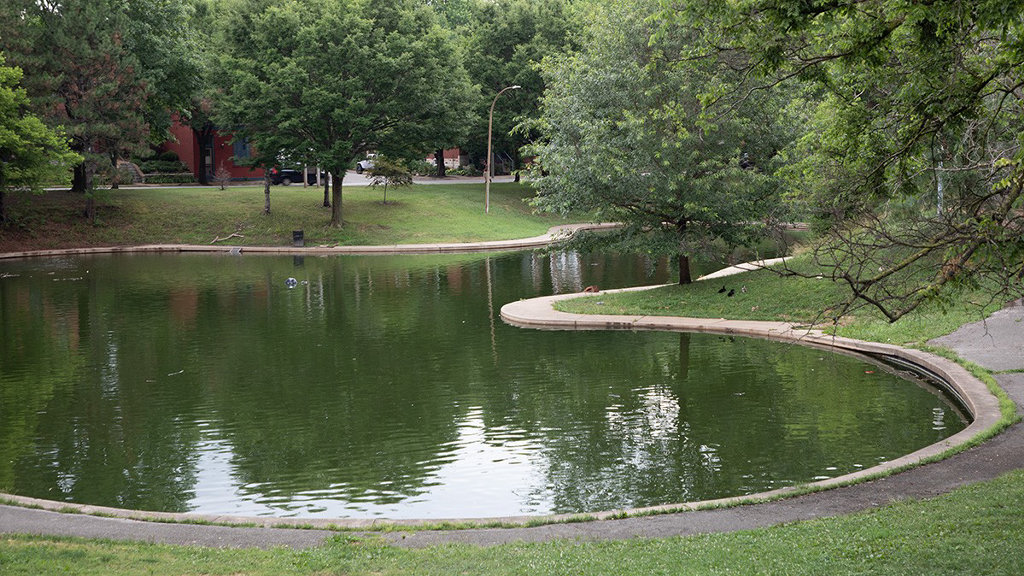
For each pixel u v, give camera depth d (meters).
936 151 15.70
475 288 38.19
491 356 24.08
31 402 19.94
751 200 29.42
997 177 13.85
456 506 13.29
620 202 30.38
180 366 23.45
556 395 19.83
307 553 9.71
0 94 49.53
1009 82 13.98
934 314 24.23
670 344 25.05
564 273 43.19
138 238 58.62
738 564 8.81
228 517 11.58
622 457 15.38
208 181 80.00
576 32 72.88
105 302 35.16
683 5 12.98
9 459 15.90
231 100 58.25
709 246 30.09
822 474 14.12
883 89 15.20
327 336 27.41
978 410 15.89
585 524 10.91
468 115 64.50
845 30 12.21
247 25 59.25
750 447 15.70
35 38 56.03
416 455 15.81
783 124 28.69
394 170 65.94
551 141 32.12
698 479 14.10
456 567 9.09
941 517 10.17
